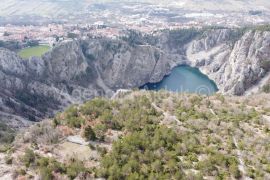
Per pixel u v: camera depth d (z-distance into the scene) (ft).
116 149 195.93
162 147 200.03
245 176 184.03
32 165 187.01
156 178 170.71
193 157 194.80
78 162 186.29
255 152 212.64
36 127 231.91
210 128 244.01
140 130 225.15
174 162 185.47
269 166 194.39
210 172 183.83
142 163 186.80
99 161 191.31
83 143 212.02
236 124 255.29
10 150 205.67
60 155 198.80
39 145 210.79
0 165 188.55
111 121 234.99
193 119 259.19
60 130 225.15
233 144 221.05
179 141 213.46
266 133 250.98
